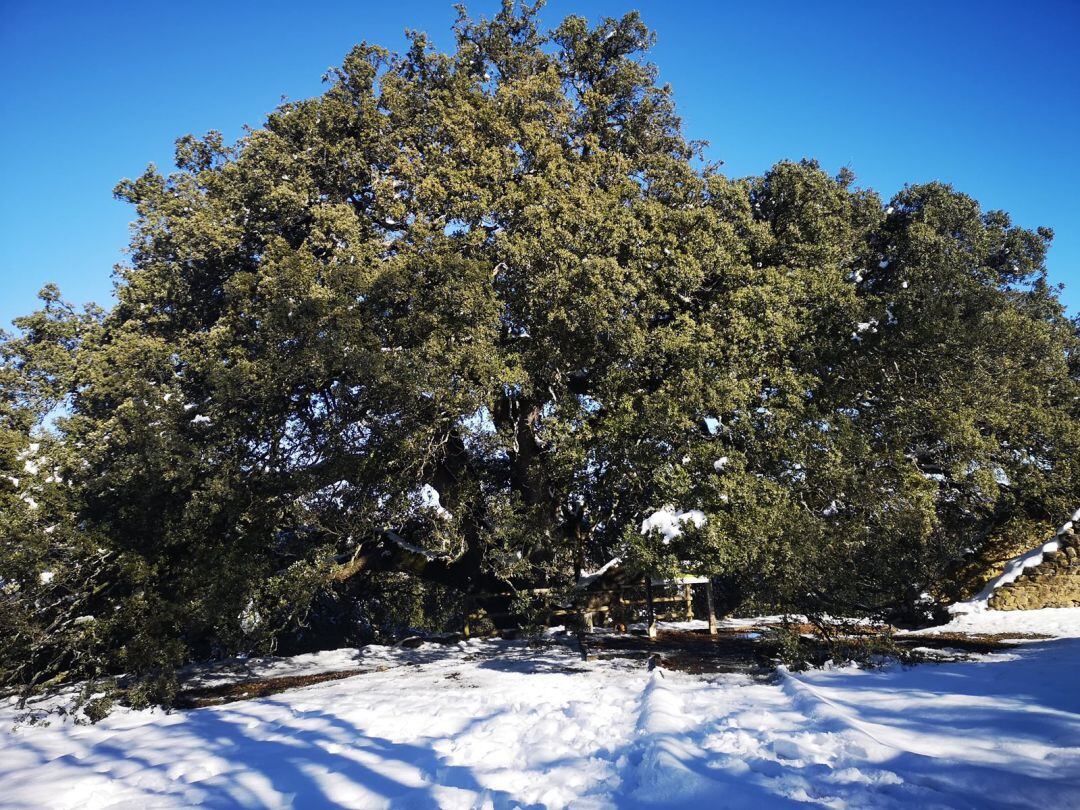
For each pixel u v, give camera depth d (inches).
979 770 168.1
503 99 604.4
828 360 510.0
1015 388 560.7
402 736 276.4
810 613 429.7
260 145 615.5
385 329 493.4
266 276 511.8
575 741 237.6
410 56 663.8
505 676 428.8
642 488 491.5
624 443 472.1
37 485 501.7
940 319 499.5
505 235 516.7
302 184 603.5
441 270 483.2
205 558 502.9
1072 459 567.5
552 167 553.6
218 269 644.1
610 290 490.6
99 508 523.5
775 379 475.8
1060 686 261.9
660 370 502.6
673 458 458.3
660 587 673.6
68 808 228.4
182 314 662.5
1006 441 587.2
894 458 473.7
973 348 522.9
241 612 557.6
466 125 573.3
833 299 519.2
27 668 520.7
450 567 736.3
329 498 549.6
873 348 505.7
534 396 573.3
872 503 448.1
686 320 498.6
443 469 631.8
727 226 536.4
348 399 502.0
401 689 406.9
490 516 636.1
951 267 569.9
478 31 705.6
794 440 455.5
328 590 703.1
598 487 526.9
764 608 450.9
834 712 231.5
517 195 531.8
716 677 364.8
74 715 406.6
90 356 650.2
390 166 585.9
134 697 423.8
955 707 237.9
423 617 1019.3
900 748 195.6
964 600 670.5
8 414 940.6
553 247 497.7
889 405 511.2
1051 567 621.6
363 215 628.1
